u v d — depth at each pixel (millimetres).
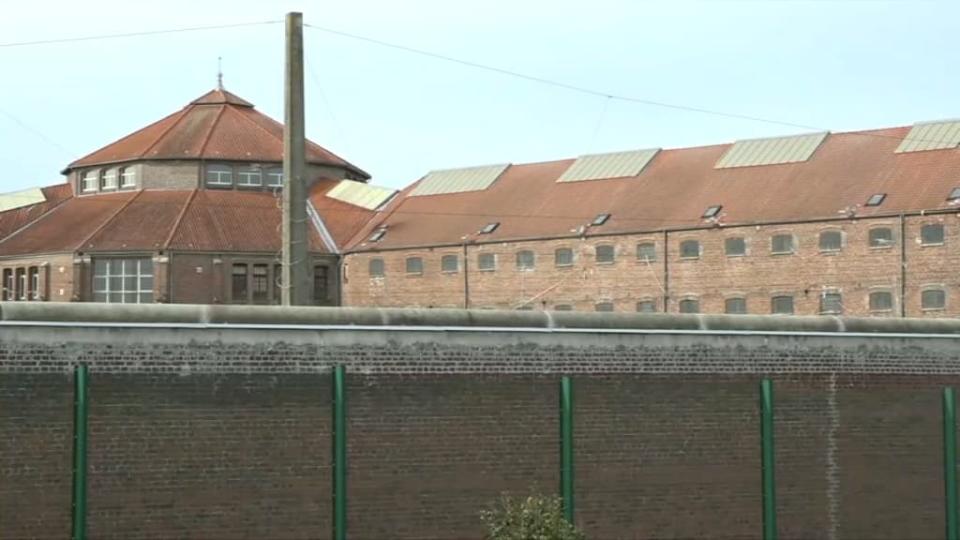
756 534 99625
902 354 104938
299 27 102062
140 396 83750
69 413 82000
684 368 97875
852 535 102750
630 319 96938
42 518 81188
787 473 100812
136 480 83500
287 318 87812
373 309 90312
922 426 105562
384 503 89188
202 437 85062
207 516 85000
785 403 100875
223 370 85750
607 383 95562
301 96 101750
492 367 92312
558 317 95000
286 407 87062
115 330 83375
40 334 81688
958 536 106312
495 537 82000
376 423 89188
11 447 80750
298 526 87062
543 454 93500
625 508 95625
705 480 98125
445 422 90938
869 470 103500
